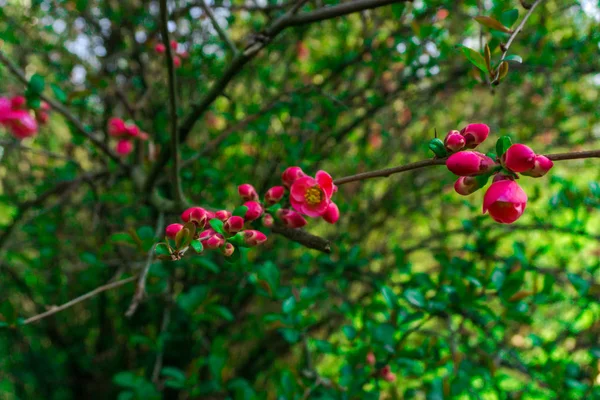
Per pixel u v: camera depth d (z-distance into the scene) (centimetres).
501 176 47
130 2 122
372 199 145
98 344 154
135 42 121
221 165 131
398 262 93
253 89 144
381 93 128
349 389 73
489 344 94
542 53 99
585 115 129
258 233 51
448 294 72
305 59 146
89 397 158
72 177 124
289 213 56
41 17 135
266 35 68
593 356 81
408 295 71
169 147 79
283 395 77
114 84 120
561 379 76
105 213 127
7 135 136
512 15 61
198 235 52
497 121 147
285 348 134
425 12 97
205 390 84
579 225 98
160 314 127
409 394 82
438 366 73
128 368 147
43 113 88
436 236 119
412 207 141
